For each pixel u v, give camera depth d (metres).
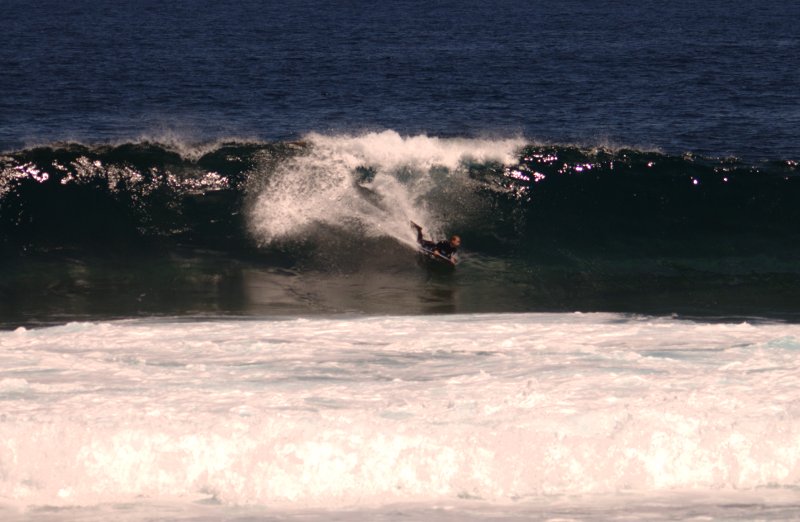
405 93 165.25
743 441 29.59
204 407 32.69
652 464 29.16
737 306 54.91
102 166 68.12
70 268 61.50
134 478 28.62
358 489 28.47
